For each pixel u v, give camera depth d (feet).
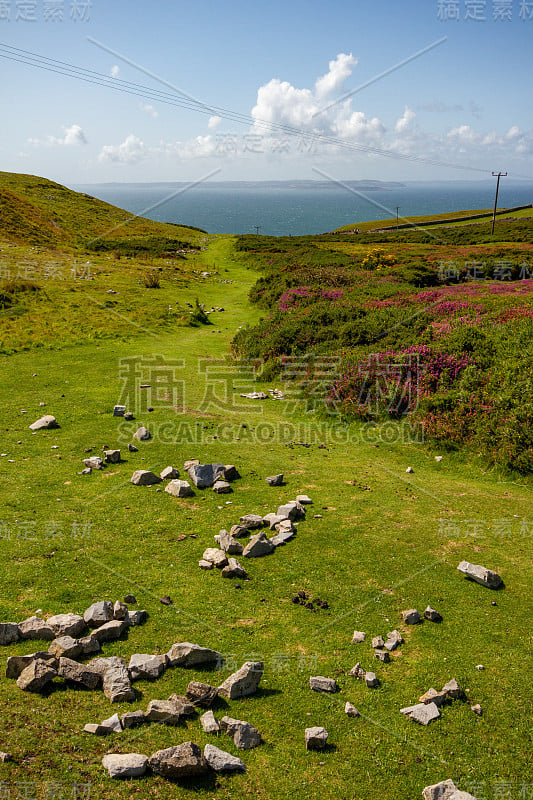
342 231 428.15
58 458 45.62
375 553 33.06
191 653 22.82
